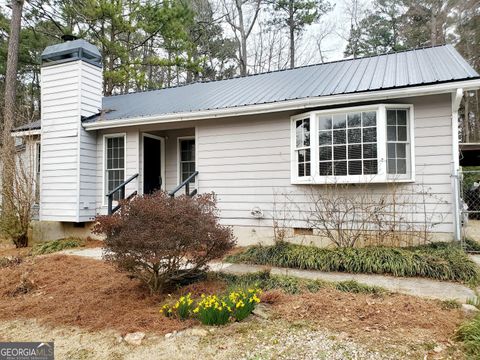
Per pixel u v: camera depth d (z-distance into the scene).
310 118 6.14
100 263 5.64
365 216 5.81
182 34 14.29
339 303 3.48
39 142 8.99
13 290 4.42
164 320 3.26
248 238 6.92
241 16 20.53
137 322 3.26
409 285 4.21
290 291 3.90
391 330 2.86
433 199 5.50
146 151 8.66
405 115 5.72
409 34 21.19
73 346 2.92
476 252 5.51
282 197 6.65
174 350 2.73
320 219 6.05
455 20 19.44
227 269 5.14
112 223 3.80
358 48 23.09
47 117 8.39
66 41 8.84
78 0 13.00
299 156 6.50
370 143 5.68
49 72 8.42
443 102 5.48
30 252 7.18
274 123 6.79
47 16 13.95
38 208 8.41
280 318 3.19
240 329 3.00
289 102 6.17
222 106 6.92
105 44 13.35
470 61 18.67
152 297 3.89
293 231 6.54
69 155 8.11
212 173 7.34
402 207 5.66
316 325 3.01
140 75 13.48
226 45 21.09
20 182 8.03
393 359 2.44
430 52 7.82
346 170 5.85
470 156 12.29
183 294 3.90
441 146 5.48
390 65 7.33
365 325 2.97
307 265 5.18
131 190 8.05
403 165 5.68
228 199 7.15
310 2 20.56
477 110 20.02
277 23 21.47
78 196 7.97
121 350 2.80
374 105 5.63
